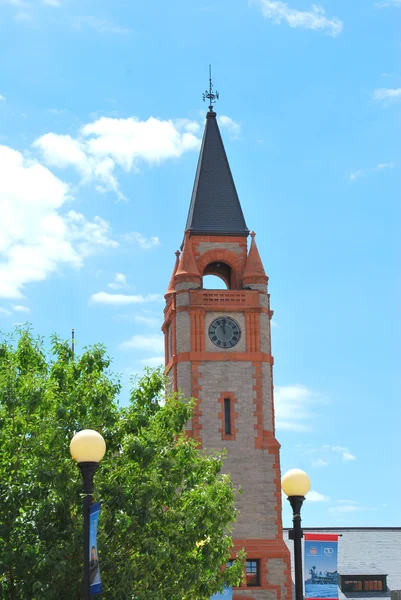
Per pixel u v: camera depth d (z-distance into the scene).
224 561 50.66
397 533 91.19
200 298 78.31
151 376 47.69
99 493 42.66
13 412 42.22
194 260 79.88
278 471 76.00
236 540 74.25
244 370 77.56
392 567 86.50
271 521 75.00
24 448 42.25
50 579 40.50
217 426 76.19
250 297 78.88
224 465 75.50
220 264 84.06
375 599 84.19
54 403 44.16
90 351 46.94
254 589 73.25
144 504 42.78
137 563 43.34
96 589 28.64
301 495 33.28
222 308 78.31
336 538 34.78
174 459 47.84
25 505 41.31
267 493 75.44
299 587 32.72
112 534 42.41
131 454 43.34
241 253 80.81
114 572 42.41
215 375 77.19
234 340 78.19
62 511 40.88
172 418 48.69
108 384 45.62
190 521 47.09
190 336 77.62
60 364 46.19
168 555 43.06
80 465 29.28
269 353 78.81
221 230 80.94
